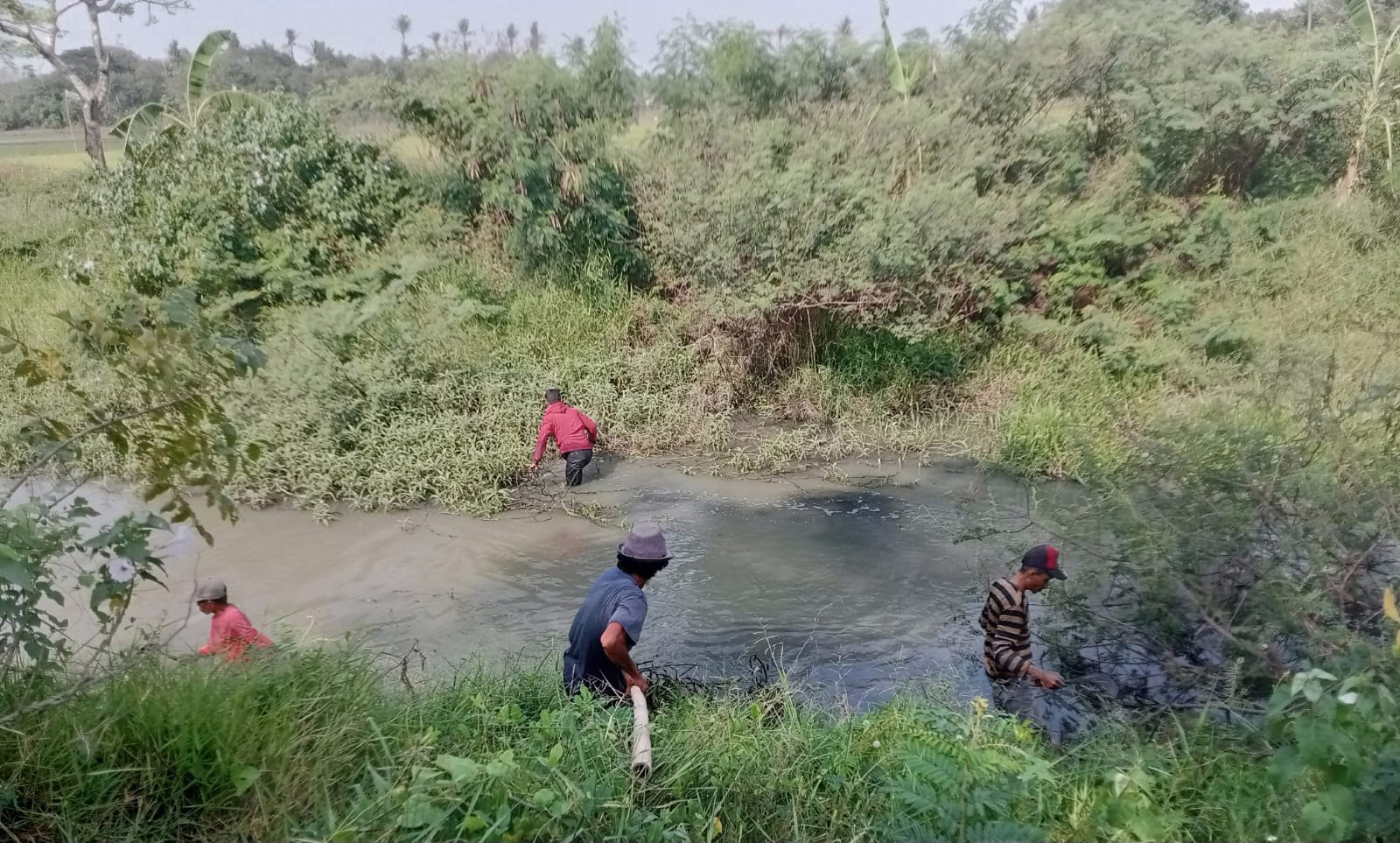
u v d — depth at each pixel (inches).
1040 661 234.8
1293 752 114.9
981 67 542.6
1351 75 578.2
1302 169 595.5
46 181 806.5
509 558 306.5
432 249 529.0
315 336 438.3
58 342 451.2
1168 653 206.2
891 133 508.4
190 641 239.3
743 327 470.9
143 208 533.0
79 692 131.3
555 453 406.0
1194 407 292.5
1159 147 560.4
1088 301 505.4
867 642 251.8
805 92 546.3
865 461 409.1
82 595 256.7
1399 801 108.7
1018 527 320.5
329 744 137.7
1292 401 240.8
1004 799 130.3
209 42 583.2
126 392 216.2
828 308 473.1
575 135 518.3
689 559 308.3
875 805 140.9
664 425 432.5
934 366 473.1
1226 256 529.0
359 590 280.5
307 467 356.8
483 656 238.2
